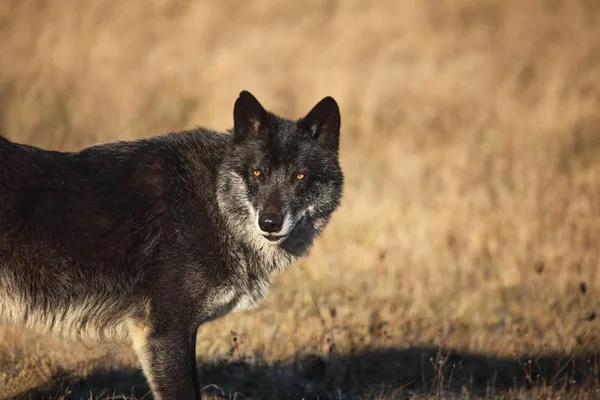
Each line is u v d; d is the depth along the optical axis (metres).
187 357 10.18
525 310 16.31
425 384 12.80
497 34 43.50
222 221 10.60
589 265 18.14
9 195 9.27
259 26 40.53
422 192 24.36
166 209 10.21
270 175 10.88
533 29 43.88
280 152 10.95
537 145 29.08
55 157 9.80
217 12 41.19
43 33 34.59
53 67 32.66
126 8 38.47
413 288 17.03
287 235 10.79
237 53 36.28
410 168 26.53
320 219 11.41
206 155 10.88
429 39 41.28
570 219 20.67
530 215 21.47
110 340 10.55
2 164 9.27
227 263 10.56
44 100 29.78
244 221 10.78
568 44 41.91
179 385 10.06
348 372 12.94
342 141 30.20
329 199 11.41
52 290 9.71
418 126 32.44
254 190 10.84
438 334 14.43
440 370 12.20
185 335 10.21
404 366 13.45
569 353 14.00
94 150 10.33
